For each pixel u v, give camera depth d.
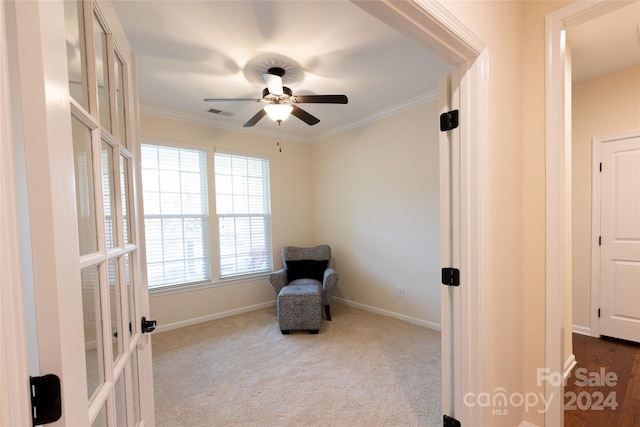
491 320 1.36
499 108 1.39
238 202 4.06
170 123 3.49
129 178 1.09
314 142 4.65
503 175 1.42
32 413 0.45
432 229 3.24
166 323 3.41
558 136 1.46
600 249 2.91
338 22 1.94
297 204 4.62
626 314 2.79
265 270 4.29
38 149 0.46
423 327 3.32
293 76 2.68
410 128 3.40
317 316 3.16
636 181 2.72
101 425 0.73
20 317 0.43
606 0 1.31
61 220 0.49
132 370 1.04
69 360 0.50
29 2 0.45
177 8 1.78
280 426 1.77
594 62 2.61
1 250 0.40
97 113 0.76
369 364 2.49
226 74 2.62
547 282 1.50
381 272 3.77
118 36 1.00
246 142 4.12
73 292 0.52
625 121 2.75
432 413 1.86
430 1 0.97
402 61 2.44
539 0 1.53
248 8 1.79
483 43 1.24
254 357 2.66
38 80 0.45
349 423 1.78
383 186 3.72
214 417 1.86
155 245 3.39
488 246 1.31
